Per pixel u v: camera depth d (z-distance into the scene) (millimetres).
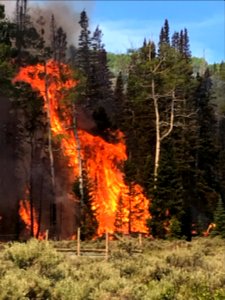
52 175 53688
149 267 13484
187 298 10523
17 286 9141
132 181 53031
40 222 61344
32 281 9617
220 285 11656
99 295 10336
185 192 54938
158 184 48656
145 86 61125
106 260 17969
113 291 10898
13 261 11859
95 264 14758
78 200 51688
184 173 60500
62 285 10109
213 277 12148
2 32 52812
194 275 12258
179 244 31281
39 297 9422
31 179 57375
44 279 10102
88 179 51969
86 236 48500
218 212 49312
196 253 16500
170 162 50344
